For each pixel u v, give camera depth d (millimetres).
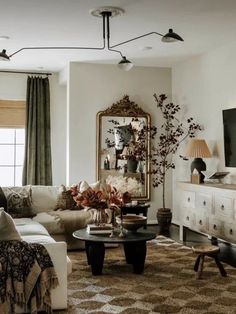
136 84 7410
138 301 3584
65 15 4586
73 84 7086
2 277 3145
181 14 4578
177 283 4074
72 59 6863
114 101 7285
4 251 3195
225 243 5938
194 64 6793
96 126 7195
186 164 7074
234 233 4949
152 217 7527
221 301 3578
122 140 7289
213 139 6297
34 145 7633
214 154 6270
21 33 5289
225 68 5945
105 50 6230
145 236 4371
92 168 7191
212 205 5414
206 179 6371
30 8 4355
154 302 3557
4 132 7902
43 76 7863
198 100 6707
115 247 5648
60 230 5410
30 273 3195
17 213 5504
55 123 7957
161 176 7531
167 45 5949
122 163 7293
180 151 7285
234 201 4949
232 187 5250
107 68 7254
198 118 6719
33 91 7699
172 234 6555
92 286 3988
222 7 4367
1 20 4754
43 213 5738
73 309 3404
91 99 7180
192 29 5152
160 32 5273
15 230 3303
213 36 5477
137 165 7371
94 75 7188
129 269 4574
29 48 5582
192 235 6492
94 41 5699
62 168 8016
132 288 3926
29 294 3178
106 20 4723
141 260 4387
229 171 5871
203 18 4719
